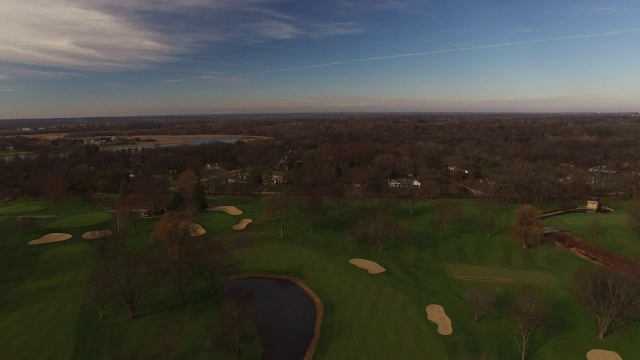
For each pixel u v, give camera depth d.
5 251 62.91
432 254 63.66
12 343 38.91
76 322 42.53
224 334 39.25
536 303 44.12
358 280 53.56
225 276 55.75
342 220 81.12
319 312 46.34
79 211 89.50
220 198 105.88
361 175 115.38
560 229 71.38
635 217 66.00
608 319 39.59
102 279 46.94
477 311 43.53
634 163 122.75
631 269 53.28
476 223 78.12
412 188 110.62
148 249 64.56
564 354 37.72
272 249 65.69
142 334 41.06
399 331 41.25
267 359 38.56
